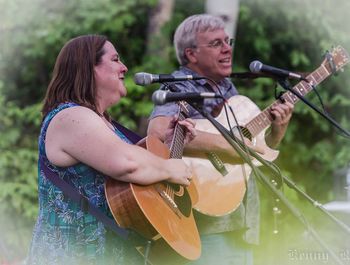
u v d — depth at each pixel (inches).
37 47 851.4
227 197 404.5
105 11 840.9
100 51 345.1
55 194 334.3
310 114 887.1
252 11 873.5
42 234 335.6
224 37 427.2
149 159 336.2
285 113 421.4
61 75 342.3
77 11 844.0
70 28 842.8
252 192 414.6
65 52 344.5
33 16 845.2
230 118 423.8
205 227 399.5
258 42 876.0
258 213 416.5
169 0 864.9
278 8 876.6
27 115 845.8
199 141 402.6
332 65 431.8
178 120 378.0
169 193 351.9
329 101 887.7
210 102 423.8
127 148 330.6
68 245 331.3
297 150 902.4
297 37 889.5
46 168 337.1
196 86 422.0
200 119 413.1
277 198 354.0
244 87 875.4
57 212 333.7
